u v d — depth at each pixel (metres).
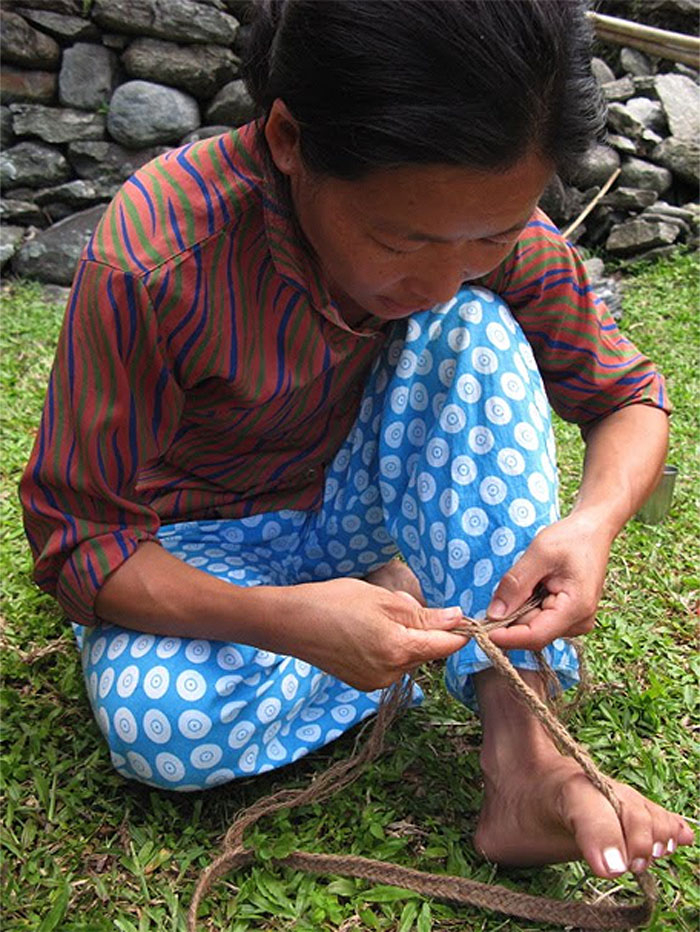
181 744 1.27
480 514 1.29
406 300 1.09
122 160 4.11
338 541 1.53
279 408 1.35
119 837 1.33
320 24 0.89
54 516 1.26
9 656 1.68
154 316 1.17
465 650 1.29
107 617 1.29
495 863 1.27
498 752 1.27
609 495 1.32
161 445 1.29
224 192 1.18
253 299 1.22
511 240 1.01
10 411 2.70
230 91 4.14
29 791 1.41
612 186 4.50
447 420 1.31
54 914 1.18
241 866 1.28
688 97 4.65
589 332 1.42
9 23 3.87
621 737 1.49
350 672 1.20
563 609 1.21
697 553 2.03
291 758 1.39
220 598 1.23
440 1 0.83
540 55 0.84
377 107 0.87
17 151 4.04
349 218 0.99
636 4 4.72
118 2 3.93
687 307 3.71
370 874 1.25
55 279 3.93
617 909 1.16
